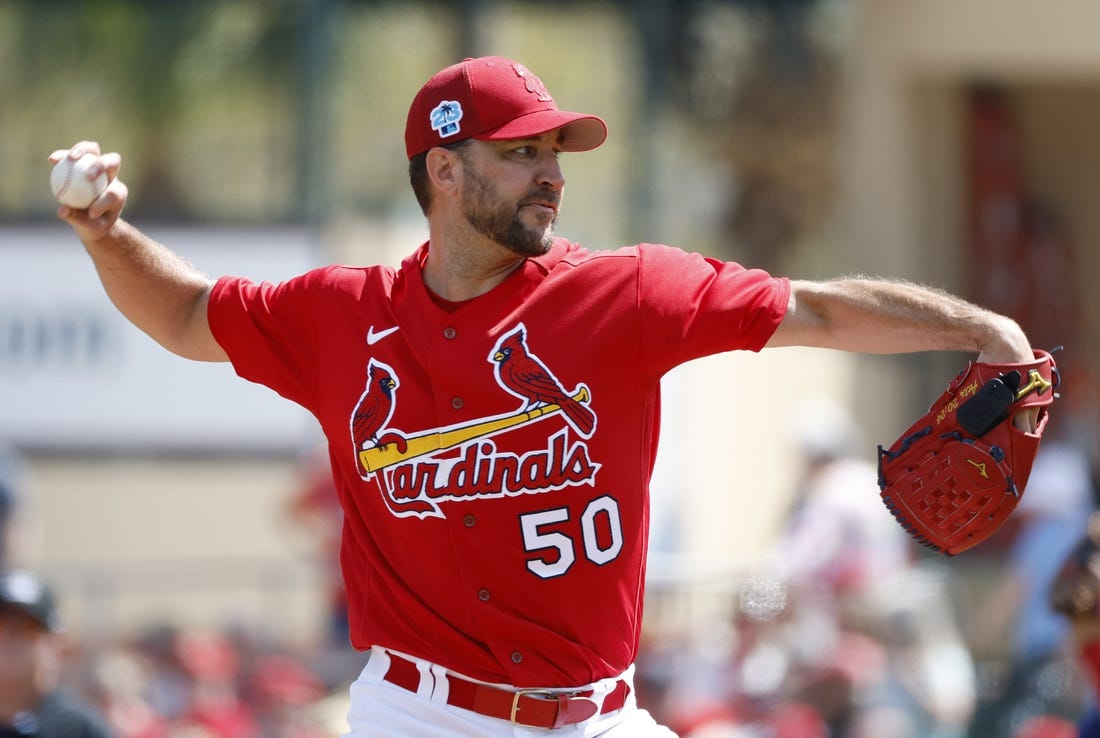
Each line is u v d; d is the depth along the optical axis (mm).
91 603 35531
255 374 13203
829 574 30156
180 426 38625
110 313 38375
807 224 52969
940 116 44312
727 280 12273
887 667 28484
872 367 42062
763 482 39625
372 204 51844
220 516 38625
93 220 12891
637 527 12398
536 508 12117
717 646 29531
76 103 42000
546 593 12180
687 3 49375
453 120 12242
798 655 27953
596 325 12117
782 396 40406
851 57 45812
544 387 12070
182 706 29047
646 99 44406
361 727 12781
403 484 12297
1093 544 20203
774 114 51094
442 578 12344
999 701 27641
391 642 12609
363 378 12492
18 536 26406
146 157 41219
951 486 12328
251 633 33188
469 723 12422
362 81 50906
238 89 41031
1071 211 45594
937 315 12211
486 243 12320
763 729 26422
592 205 52438
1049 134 45438
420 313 12398
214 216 39406
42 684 19453
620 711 12688
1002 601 31219
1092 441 42000
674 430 39312
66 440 38375
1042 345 44906
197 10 41750
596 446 12109
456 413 12156
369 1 44812
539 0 45094
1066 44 40625
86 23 41938
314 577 36531
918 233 43938
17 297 38250
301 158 40625
